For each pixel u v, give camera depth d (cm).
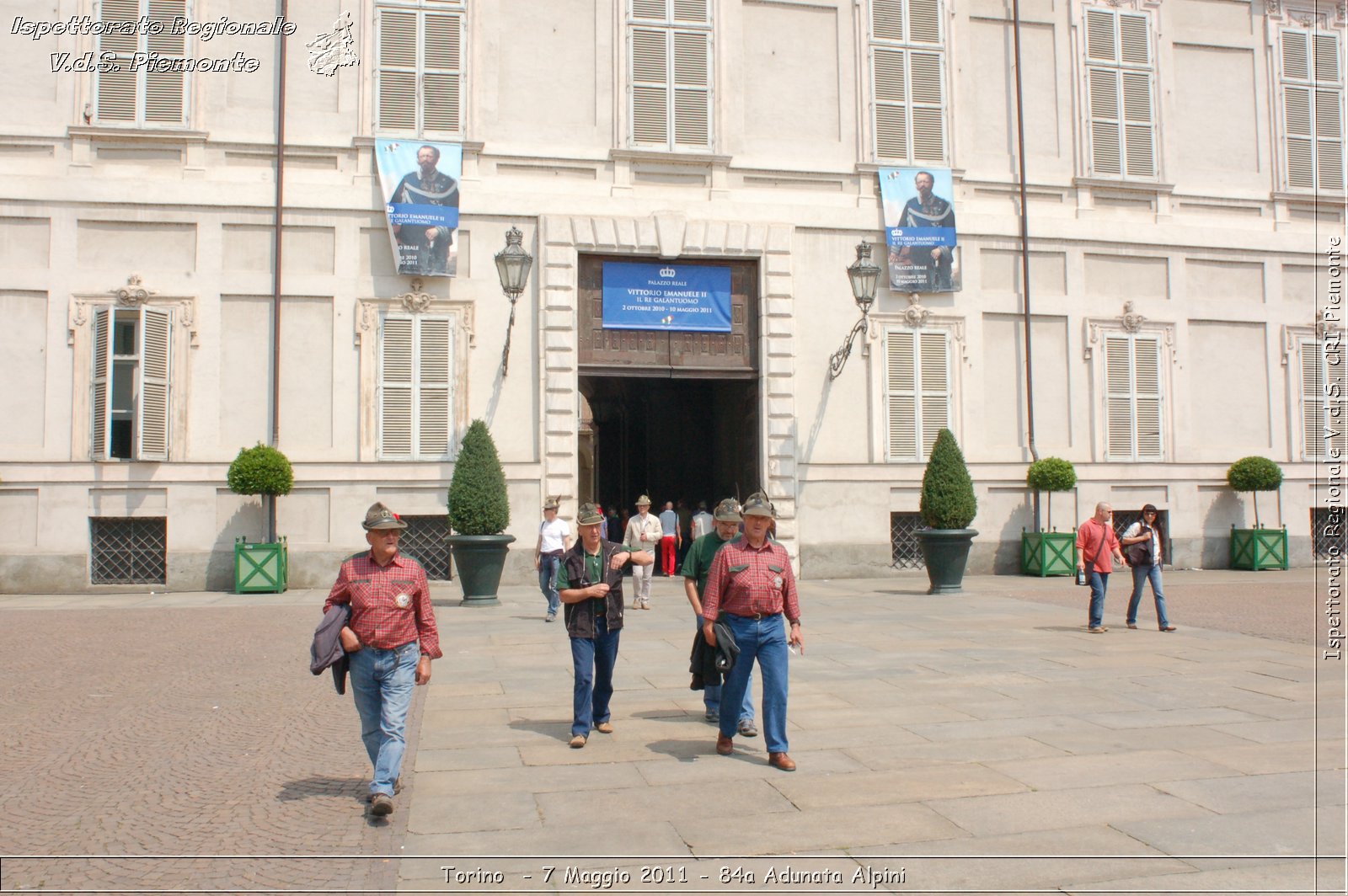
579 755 735
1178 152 2288
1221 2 2338
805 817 596
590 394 2723
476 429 1714
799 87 2105
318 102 1925
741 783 662
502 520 1675
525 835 567
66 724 828
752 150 2070
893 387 2083
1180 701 909
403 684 623
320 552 1848
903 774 682
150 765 711
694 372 2022
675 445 2627
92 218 1830
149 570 1825
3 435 1784
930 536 1764
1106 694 938
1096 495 2155
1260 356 2286
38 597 1736
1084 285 2195
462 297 1928
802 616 1488
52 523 1783
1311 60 2378
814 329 2059
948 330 2116
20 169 1836
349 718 854
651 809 610
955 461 1812
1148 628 1358
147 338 1808
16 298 1805
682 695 952
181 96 1877
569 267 1950
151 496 1808
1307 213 2355
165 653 1168
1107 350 2191
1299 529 2264
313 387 1877
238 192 1872
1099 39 2253
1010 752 737
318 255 1897
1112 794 636
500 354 1934
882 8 2147
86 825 582
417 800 629
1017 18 2200
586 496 2931
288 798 633
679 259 2022
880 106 2128
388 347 1902
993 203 2173
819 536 2020
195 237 1862
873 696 931
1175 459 2205
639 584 1627
